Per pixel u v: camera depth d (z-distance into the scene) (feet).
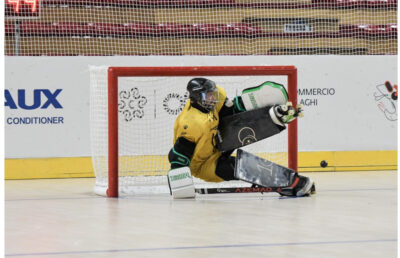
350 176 45.11
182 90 45.91
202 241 22.16
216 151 34.06
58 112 45.52
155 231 24.21
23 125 44.98
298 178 33.94
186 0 54.80
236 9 55.31
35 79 45.11
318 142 48.52
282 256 19.83
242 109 33.73
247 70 34.83
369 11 55.93
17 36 50.57
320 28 55.77
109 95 34.35
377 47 55.88
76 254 20.31
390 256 19.88
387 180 42.39
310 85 48.37
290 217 27.27
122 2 54.13
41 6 52.24
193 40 54.24
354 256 19.86
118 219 27.14
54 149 45.50
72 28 52.42
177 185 33.35
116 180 34.76
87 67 45.83
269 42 54.80
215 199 33.53
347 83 48.83
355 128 48.96
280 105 32.35
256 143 43.50
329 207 30.14
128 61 46.44
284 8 55.47
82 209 30.22
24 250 20.99
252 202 32.17
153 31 53.88
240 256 19.81
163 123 45.65
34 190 38.34
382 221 26.16
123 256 19.93
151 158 45.29
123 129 44.96
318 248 20.95
